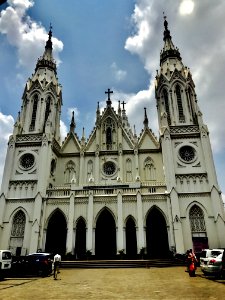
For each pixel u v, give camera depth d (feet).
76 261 123.03
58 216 152.56
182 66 196.13
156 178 171.42
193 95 183.62
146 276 82.43
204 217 142.10
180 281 68.69
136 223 139.85
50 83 194.08
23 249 140.15
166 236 145.69
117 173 171.94
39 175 156.46
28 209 150.82
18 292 55.42
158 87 191.93
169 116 176.96
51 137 171.32
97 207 144.87
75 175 176.76
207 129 165.17
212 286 58.34
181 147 162.20
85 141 187.73
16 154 168.86
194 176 152.76
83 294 52.54
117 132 186.09
